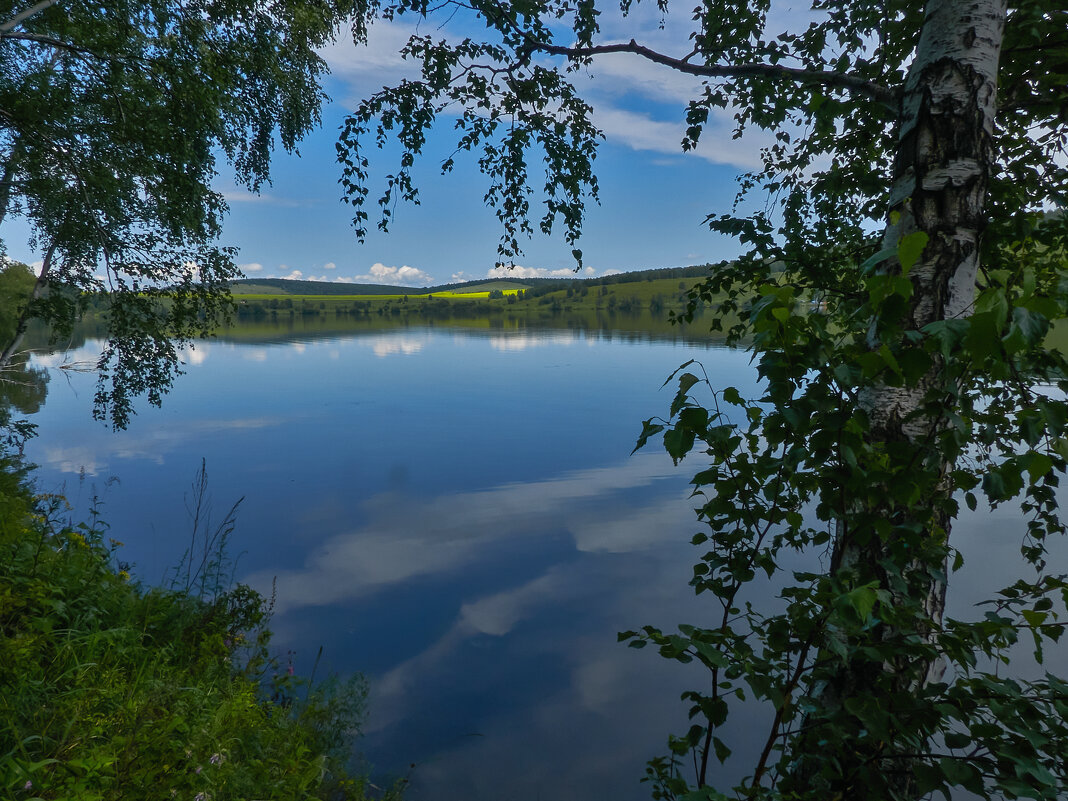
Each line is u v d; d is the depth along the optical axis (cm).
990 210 297
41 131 879
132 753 254
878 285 109
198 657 451
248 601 587
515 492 1529
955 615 728
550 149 500
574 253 541
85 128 910
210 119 926
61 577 423
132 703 289
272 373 4331
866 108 398
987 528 1076
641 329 9350
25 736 248
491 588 941
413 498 1467
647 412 2709
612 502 1445
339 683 576
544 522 1291
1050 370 116
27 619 349
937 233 215
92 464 1708
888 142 398
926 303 214
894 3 364
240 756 330
